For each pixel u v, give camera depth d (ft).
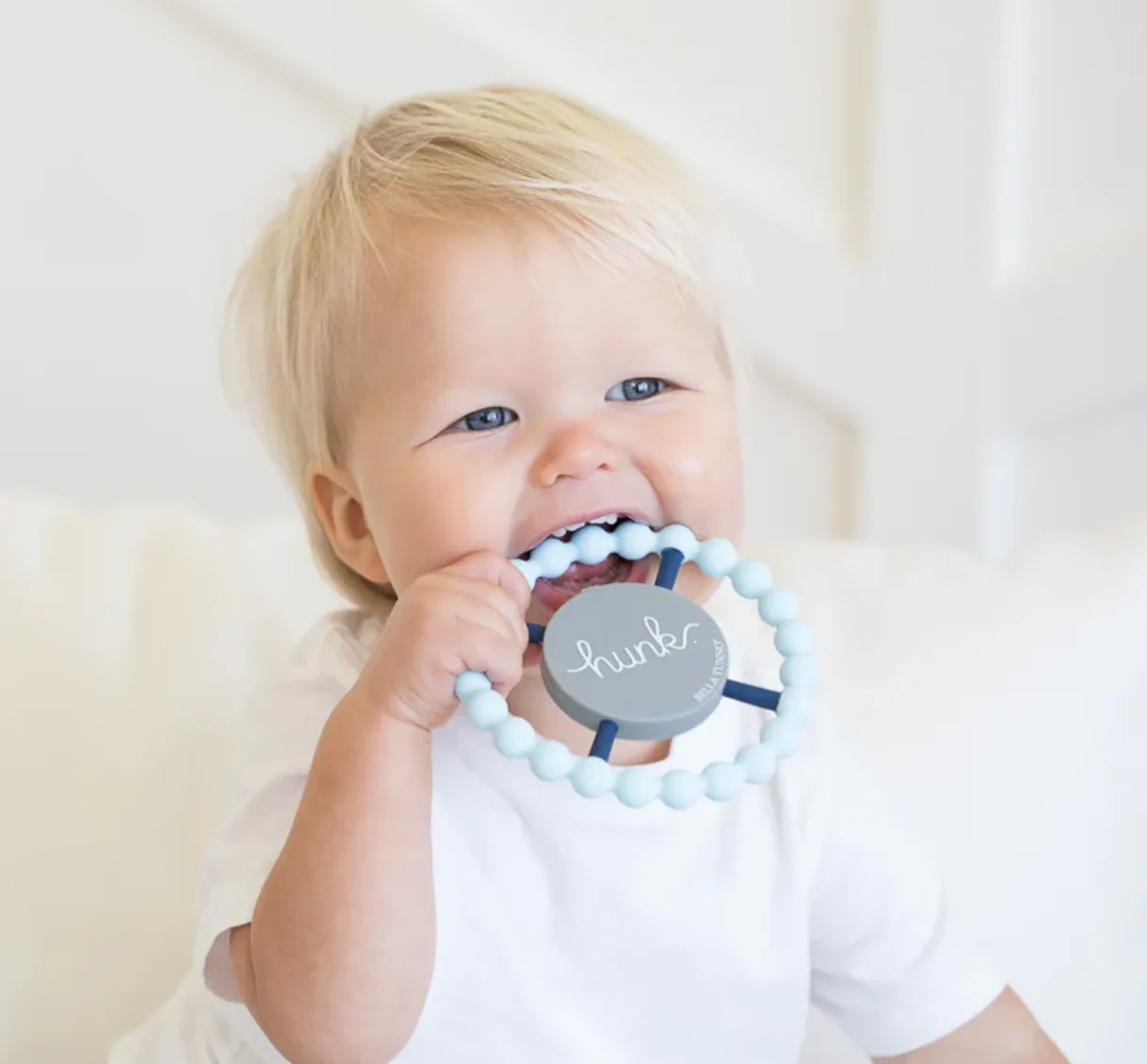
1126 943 3.29
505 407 2.39
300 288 2.59
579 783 2.02
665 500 2.43
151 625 3.48
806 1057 3.29
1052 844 3.28
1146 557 3.51
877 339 5.00
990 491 5.10
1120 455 5.07
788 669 2.24
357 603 2.96
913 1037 2.92
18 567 3.52
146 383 5.36
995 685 3.35
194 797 3.32
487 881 2.62
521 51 4.87
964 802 3.27
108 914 3.22
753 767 2.10
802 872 2.78
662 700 2.06
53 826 3.25
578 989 2.67
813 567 3.64
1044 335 4.88
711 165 4.99
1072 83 4.71
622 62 4.93
